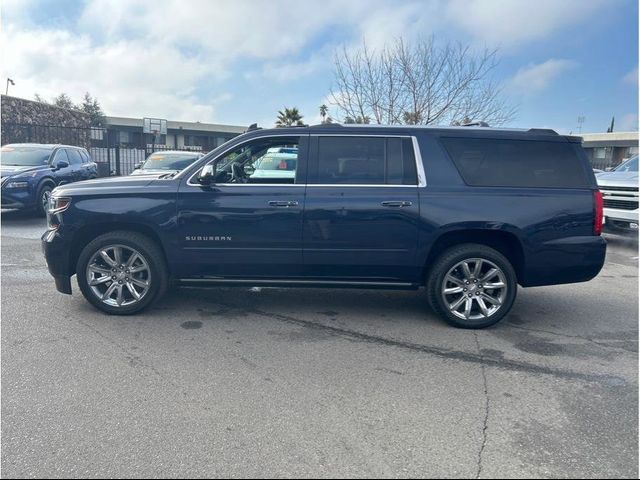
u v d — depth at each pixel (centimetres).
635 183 877
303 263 493
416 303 571
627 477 264
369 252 486
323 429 304
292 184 486
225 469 265
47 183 1133
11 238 903
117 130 4656
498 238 496
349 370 389
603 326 504
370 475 262
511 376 383
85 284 497
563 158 487
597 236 482
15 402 329
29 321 482
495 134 489
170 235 490
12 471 260
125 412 320
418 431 304
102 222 491
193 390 351
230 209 483
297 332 470
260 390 353
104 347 424
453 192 478
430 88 1554
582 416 325
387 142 489
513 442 295
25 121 2219
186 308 534
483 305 485
